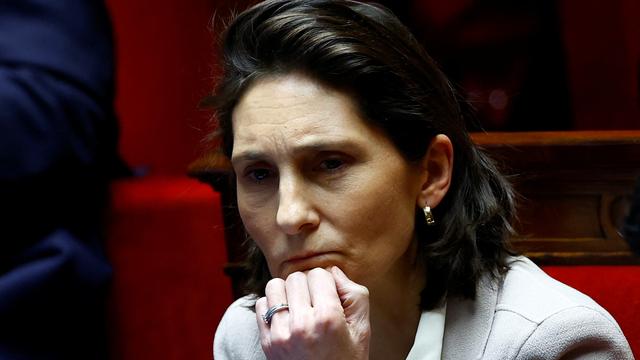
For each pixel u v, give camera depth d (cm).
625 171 578
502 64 911
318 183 388
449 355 438
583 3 989
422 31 903
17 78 688
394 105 392
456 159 441
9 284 669
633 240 565
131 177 810
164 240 723
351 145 383
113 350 732
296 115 382
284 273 398
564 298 424
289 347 373
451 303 447
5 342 668
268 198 399
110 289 728
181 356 723
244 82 395
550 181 587
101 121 731
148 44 1014
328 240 388
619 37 1004
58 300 689
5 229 686
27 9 719
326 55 380
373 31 398
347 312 381
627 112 1030
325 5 400
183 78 1019
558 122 923
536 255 590
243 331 501
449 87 436
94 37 740
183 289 722
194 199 723
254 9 406
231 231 606
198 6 991
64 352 694
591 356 411
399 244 405
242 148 394
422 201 422
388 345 463
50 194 697
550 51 921
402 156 402
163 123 1033
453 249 440
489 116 914
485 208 445
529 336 413
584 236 590
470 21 901
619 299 543
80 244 699
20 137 679
